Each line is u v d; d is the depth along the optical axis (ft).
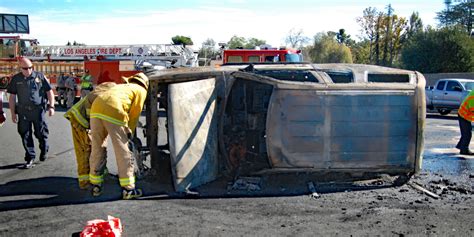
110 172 23.21
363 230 15.39
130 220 16.28
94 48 70.49
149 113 21.85
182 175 19.40
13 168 24.38
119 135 18.25
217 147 21.72
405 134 20.97
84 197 18.98
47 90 25.49
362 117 20.67
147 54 69.21
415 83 21.18
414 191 20.26
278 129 20.48
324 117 20.52
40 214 16.93
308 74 21.90
